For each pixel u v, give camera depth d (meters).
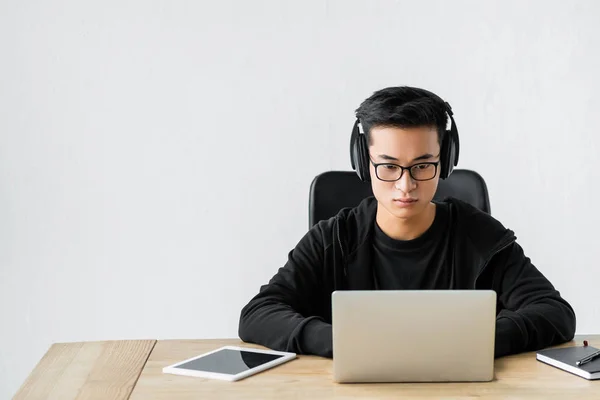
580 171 3.14
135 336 3.17
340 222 2.04
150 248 3.14
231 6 3.07
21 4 3.05
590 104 3.12
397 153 1.75
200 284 3.17
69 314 3.15
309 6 3.08
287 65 3.09
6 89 3.06
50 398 1.46
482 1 3.09
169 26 3.07
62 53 3.07
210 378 1.56
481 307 1.51
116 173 3.11
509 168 3.14
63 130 3.09
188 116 3.10
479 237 1.96
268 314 1.81
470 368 1.53
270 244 3.15
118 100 3.09
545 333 1.75
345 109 3.10
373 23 3.09
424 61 3.10
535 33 3.10
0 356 3.14
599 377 1.54
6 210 3.10
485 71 3.11
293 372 1.60
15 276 3.12
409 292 1.52
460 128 3.12
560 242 3.17
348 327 1.52
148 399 1.44
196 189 3.13
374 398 1.44
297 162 3.12
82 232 3.13
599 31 3.10
